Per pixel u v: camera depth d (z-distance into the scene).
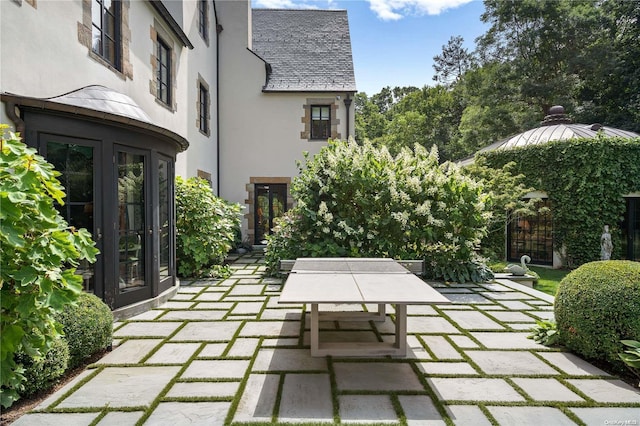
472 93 21.42
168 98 7.75
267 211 11.95
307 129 11.70
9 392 2.16
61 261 2.21
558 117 11.78
